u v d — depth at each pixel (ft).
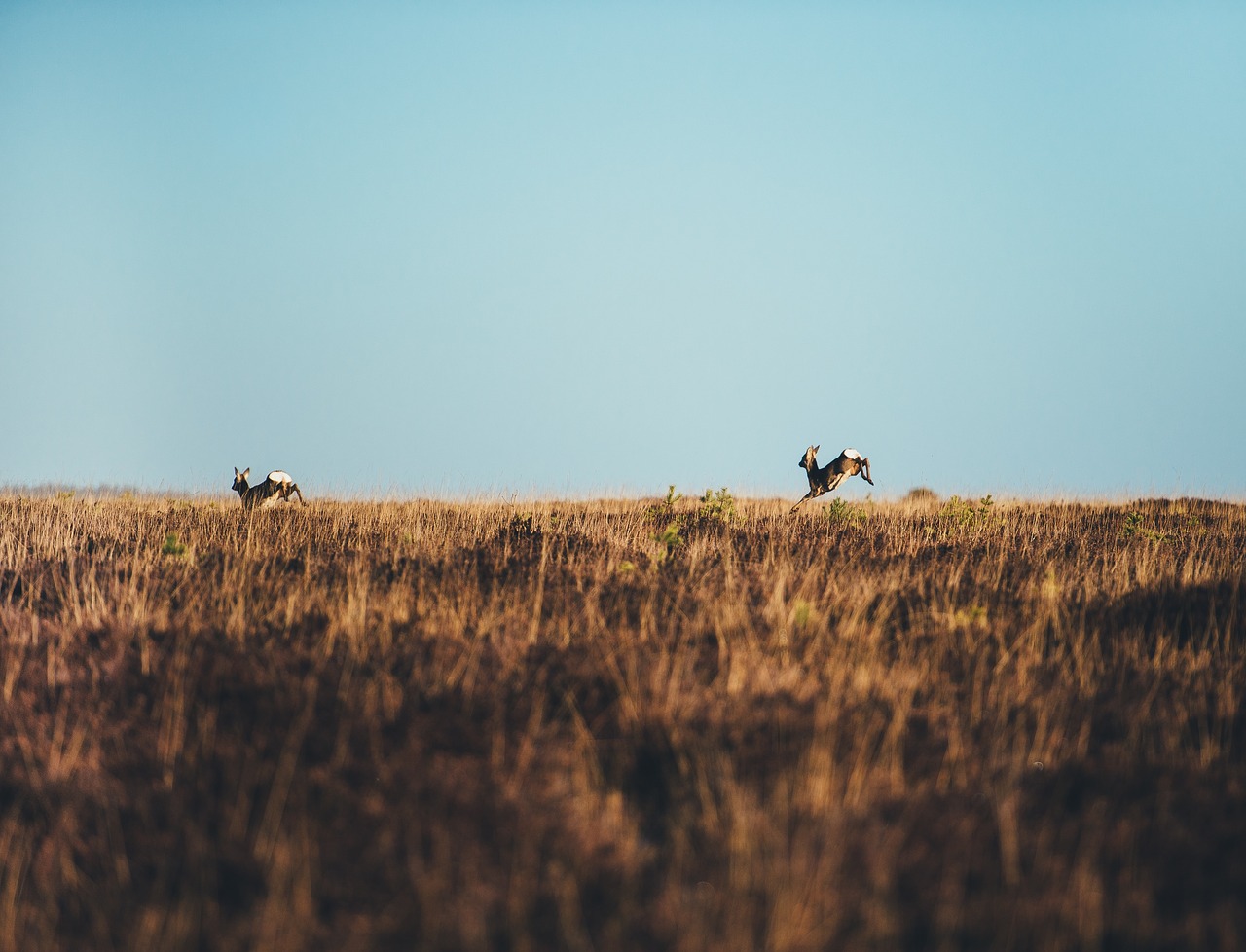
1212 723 68.03
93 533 146.20
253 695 69.92
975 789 57.62
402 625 84.02
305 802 56.29
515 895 46.96
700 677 72.23
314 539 139.13
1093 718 68.23
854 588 97.40
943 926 44.34
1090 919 44.70
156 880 51.49
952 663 78.38
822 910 45.01
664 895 46.68
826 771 56.24
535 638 82.02
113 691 71.61
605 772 60.49
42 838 55.31
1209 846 51.83
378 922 46.03
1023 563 123.24
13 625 87.86
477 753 62.28
